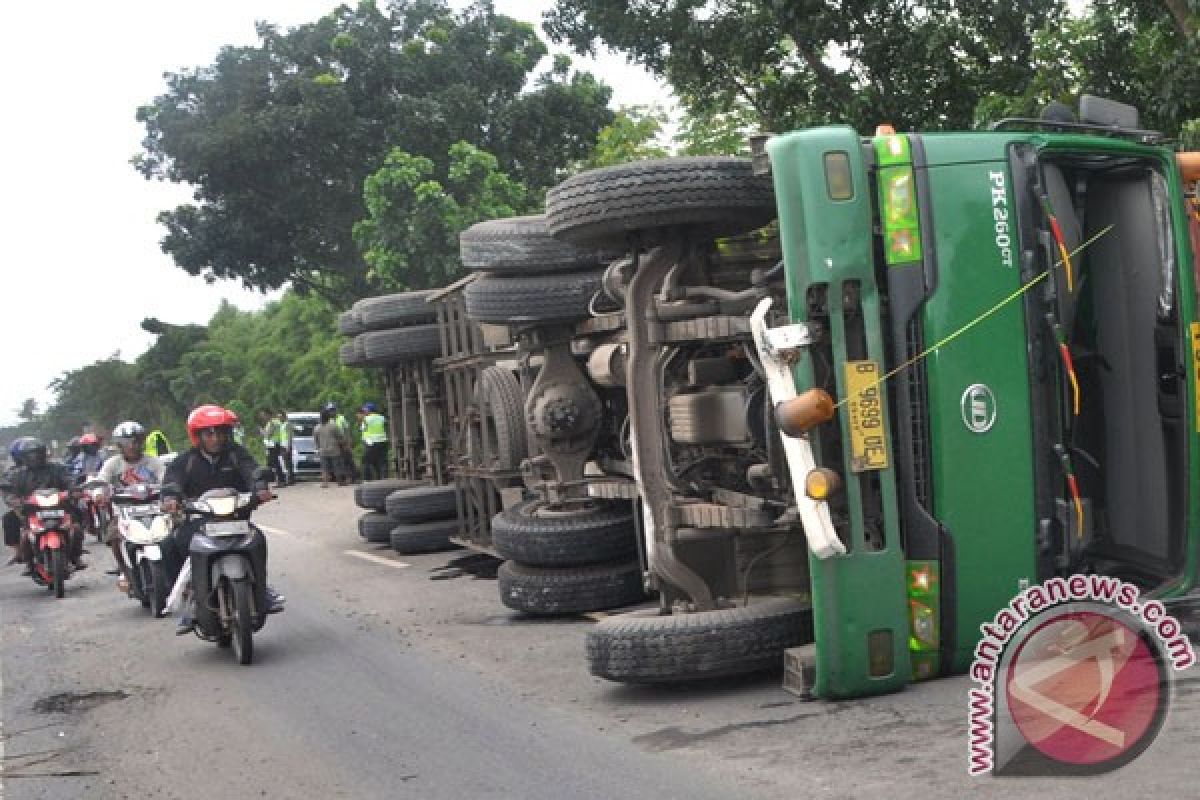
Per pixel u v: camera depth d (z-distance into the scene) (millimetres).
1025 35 15094
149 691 8844
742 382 7824
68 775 6809
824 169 6465
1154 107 14180
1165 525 7238
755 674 7449
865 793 5043
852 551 6441
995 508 6566
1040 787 4840
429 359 15875
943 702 6266
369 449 26859
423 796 5852
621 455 10859
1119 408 7500
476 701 7680
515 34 37094
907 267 6539
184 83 36719
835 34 15938
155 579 11617
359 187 35312
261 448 50188
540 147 36781
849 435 6414
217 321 71688
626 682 7191
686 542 7945
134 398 82500
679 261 7707
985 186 6625
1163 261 7105
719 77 18328
